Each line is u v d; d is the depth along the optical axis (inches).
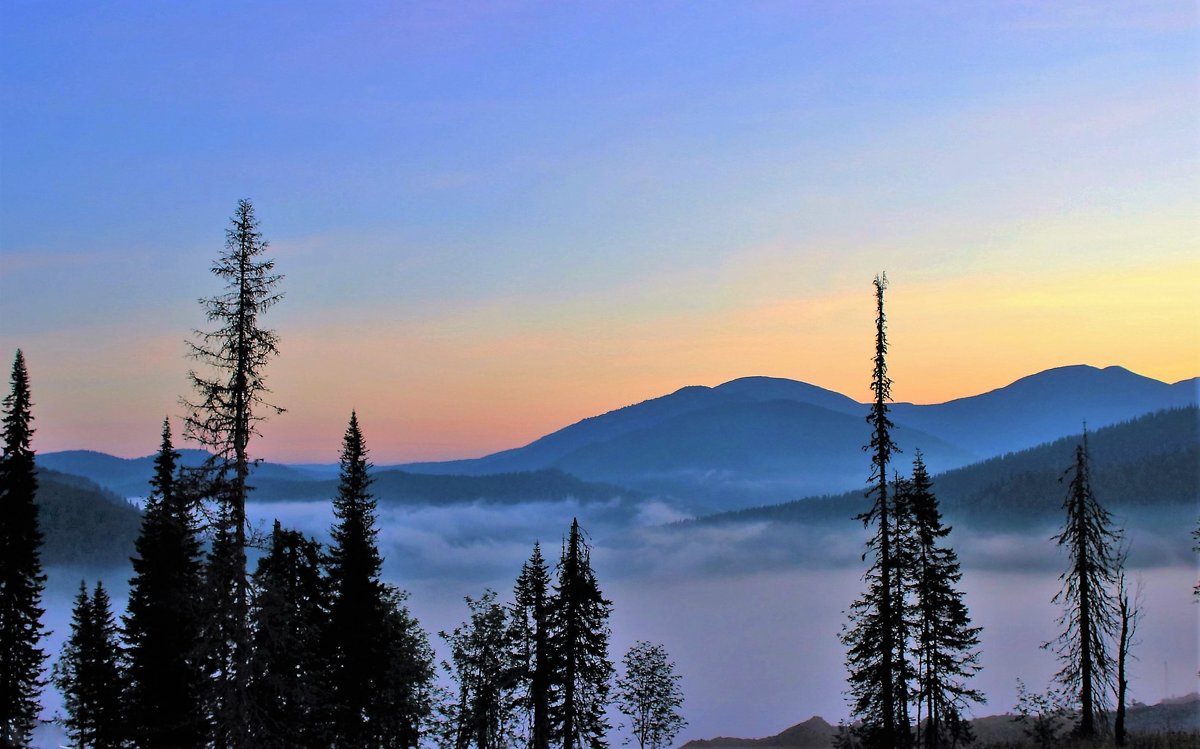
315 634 1579.7
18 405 1875.0
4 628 1836.9
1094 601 1818.4
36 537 1888.5
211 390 1170.6
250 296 1187.9
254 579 1253.1
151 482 1831.9
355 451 1878.7
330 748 1708.9
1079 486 1841.8
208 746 1291.8
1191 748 1535.4
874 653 1795.0
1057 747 1771.7
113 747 1870.1
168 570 1765.5
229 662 1259.2
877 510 1707.7
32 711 1903.3
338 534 1840.6
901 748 1941.4
